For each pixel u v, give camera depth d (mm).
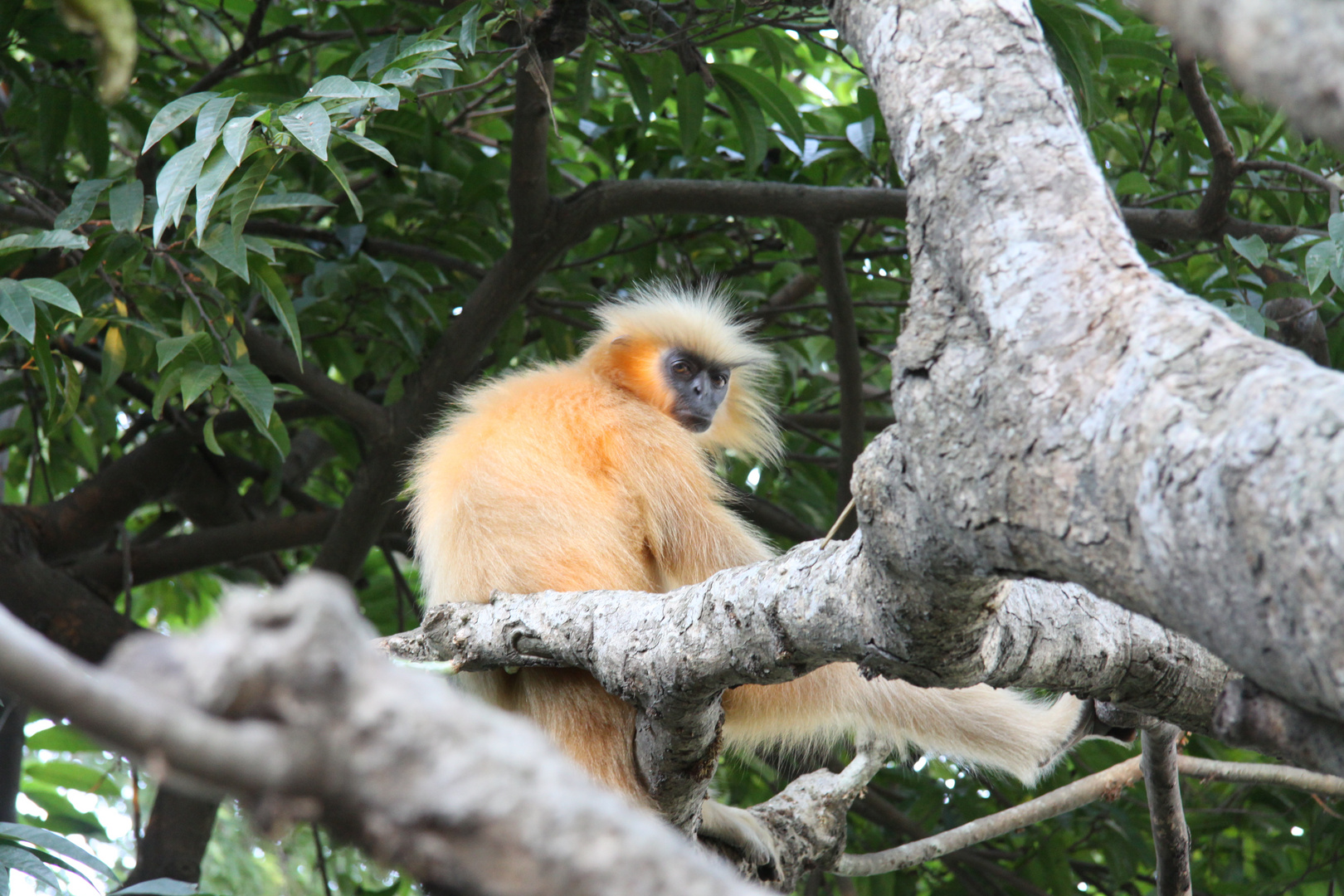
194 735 1352
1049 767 6016
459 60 7840
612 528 6414
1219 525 1944
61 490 11945
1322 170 8227
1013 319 2578
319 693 1435
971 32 3074
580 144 11562
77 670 1297
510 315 9375
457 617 5012
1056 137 2828
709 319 9133
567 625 4617
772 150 9930
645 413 7020
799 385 12734
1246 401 2004
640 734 4930
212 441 6598
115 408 10383
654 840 1502
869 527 3121
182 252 7398
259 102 8422
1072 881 10078
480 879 1464
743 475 11578
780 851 6273
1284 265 7430
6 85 10188
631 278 11281
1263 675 1962
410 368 9523
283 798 1456
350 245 8828
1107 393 2301
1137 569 2197
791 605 3709
